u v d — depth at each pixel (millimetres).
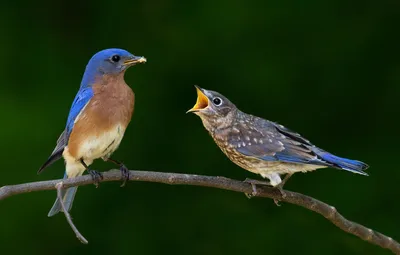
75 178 8625
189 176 8781
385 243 9156
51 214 10266
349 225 9008
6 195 8211
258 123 9922
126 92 10273
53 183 8445
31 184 8352
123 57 10227
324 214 8953
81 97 10133
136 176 8797
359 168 9000
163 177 8789
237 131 9797
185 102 13742
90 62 10297
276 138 9602
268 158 9500
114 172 8844
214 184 8812
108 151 10266
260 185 8953
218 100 9914
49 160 10227
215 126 9906
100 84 10180
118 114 10141
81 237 7836
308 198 8914
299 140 9625
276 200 9055
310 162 9219
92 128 10047
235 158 9852
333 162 9109
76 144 10086
